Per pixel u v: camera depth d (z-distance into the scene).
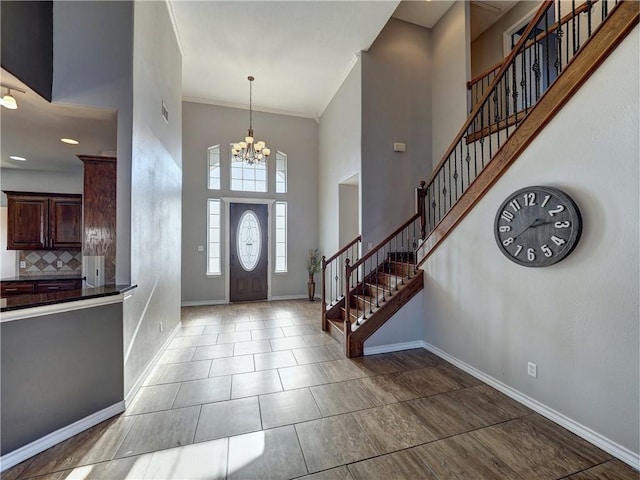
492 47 5.05
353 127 4.92
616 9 1.78
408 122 4.89
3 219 4.12
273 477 1.65
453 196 4.59
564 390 2.07
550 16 4.30
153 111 3.04
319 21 3.96
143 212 2.76
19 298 1.95
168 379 2.81
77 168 4.18
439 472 1.68
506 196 2.50
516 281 2.42
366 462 1.76
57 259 4.20
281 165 6.73
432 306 3.44
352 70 4.95
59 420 1.95
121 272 2.46
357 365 3.12
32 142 3.22
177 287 4.21
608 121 1.80
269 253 6.51
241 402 2.42
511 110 4.48
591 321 1.90
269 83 5.52
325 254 6.39
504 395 2.50
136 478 1.65
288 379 2.81
